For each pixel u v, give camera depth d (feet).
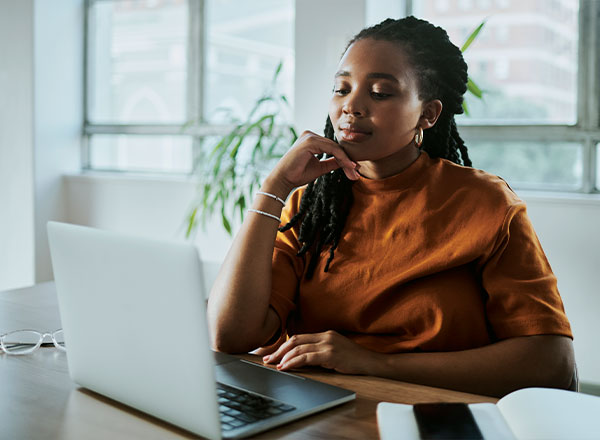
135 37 14.25
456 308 4.03
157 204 13.43
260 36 12.79
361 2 10.55
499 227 4.05
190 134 13.58
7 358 3.84
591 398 2.93
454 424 2.66
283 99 11.03
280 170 4.22
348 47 4.24
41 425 2.86
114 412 3.02
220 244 12.50
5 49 13.94
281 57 12.55
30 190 13.87
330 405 3.07
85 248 3.03
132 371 2.93
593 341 9.61
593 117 10.09
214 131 13.29
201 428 2.67
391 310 4.13
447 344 4.05
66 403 3.13
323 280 4.32
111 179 13.89
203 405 2.63
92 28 14.70
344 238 4.34
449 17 11.03
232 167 10.50
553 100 10.40
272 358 3.82
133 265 2.79
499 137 10.71
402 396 3.29
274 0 12.58
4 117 14.08
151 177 13.61
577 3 10.10
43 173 13.99
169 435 2.76
